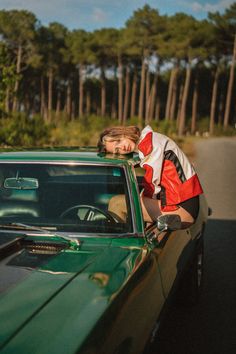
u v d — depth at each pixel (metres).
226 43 85.62
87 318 2.07
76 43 101.94
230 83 87.81
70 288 2.32
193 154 28.45
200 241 5.30
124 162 3.66
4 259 2.69
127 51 92.12
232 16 82.00
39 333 1.89
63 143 28.44
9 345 1.79
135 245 3.11
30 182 3.65
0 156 3.84
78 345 1.87
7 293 2.22
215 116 115.62
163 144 3.63
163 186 3.66
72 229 3.27
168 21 87.69
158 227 3.18
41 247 2.94
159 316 3.12
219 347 4.34
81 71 110.12
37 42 96.44
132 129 3.86
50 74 110.00
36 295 2.21
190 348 4.30
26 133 23.08
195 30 84.12
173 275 3.62
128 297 2.47
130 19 89.69
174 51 84.94
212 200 12.80
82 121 43.12
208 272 6.59
